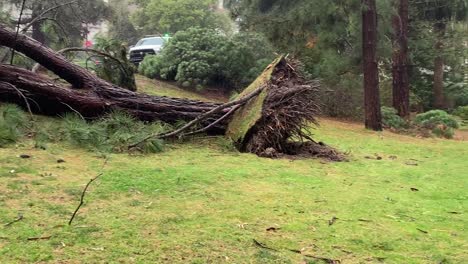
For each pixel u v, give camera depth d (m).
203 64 15.62
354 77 15.90
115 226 3.54
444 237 3.78
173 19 38.75
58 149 6.11
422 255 3.38
